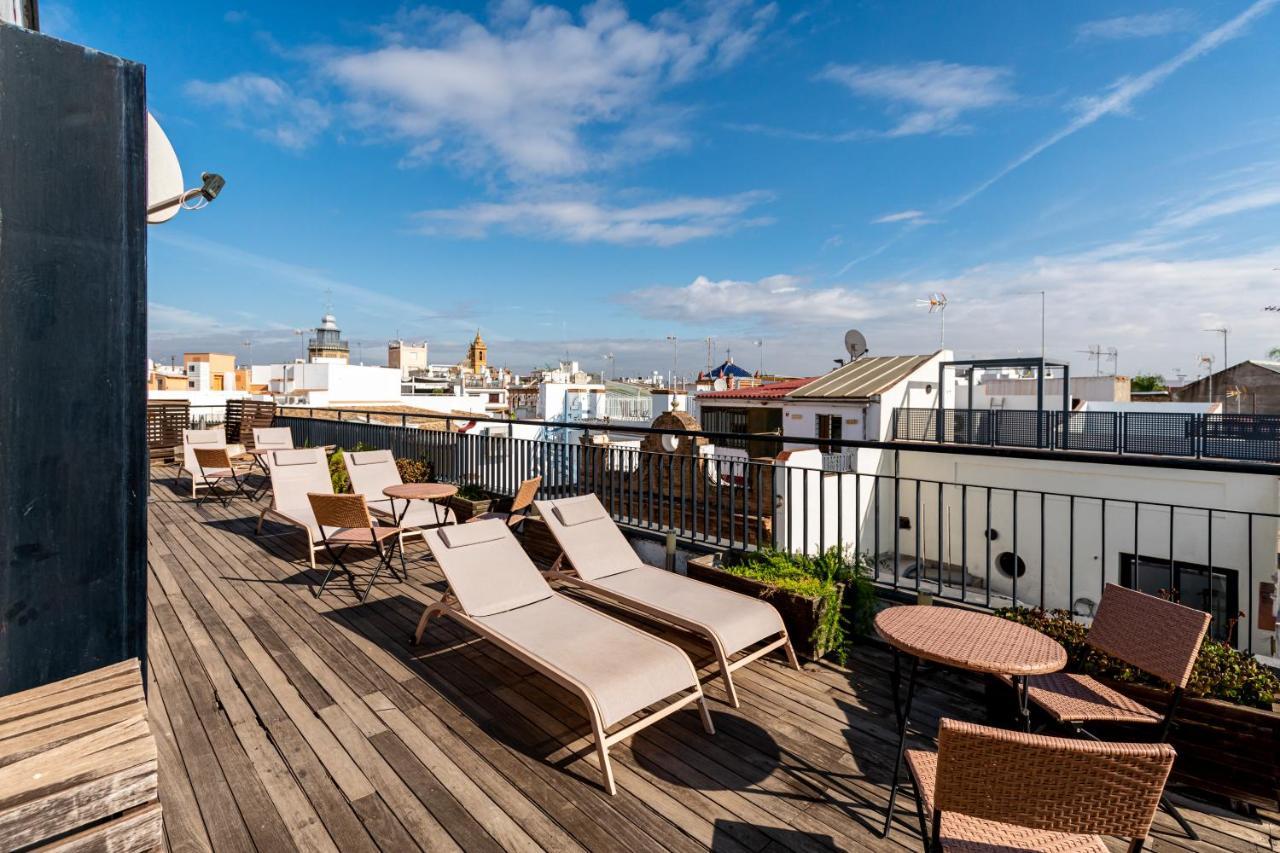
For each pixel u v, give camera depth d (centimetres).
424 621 373
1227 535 1181
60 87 174
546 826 226
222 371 4578
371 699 318
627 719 303
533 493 586
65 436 174
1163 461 307
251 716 301
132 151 187
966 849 163
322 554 597
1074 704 240
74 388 176
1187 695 250
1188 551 1222
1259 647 1145
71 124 176
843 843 220
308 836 219
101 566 181
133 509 187
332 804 236
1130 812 135
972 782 143
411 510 633
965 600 361
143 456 189
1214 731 242
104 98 182
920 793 178
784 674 353
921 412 1864
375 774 255
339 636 401
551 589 377
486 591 354
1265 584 1143
